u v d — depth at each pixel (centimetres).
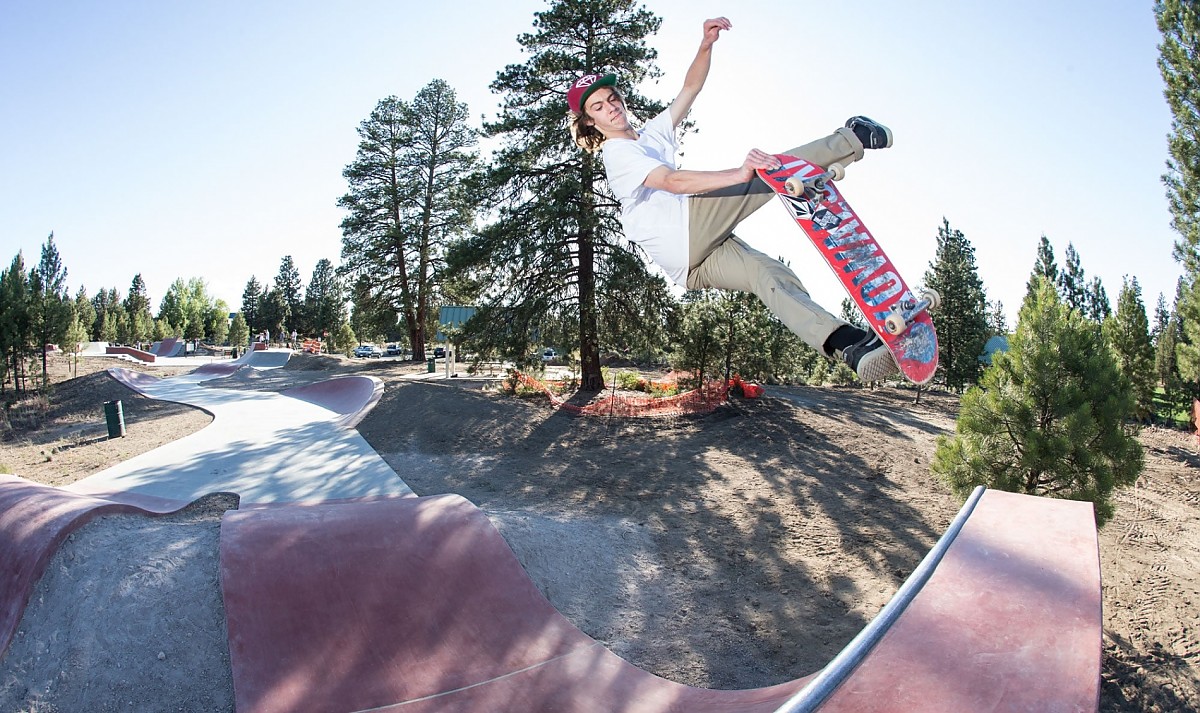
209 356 6856
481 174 2552
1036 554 384
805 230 288
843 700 289
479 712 672
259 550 783
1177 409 2964
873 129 303
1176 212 2381
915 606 347
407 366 4394
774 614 963
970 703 278
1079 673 284
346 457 1617
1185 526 1334
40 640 699
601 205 2464
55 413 2691
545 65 2419
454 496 997
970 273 4019
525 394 2572
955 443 1045
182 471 1454
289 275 10869
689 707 724
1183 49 2280
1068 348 986
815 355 3294
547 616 863
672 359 2534
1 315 3116
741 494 1460
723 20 341
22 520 827
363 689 676
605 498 1408
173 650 693
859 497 1445
